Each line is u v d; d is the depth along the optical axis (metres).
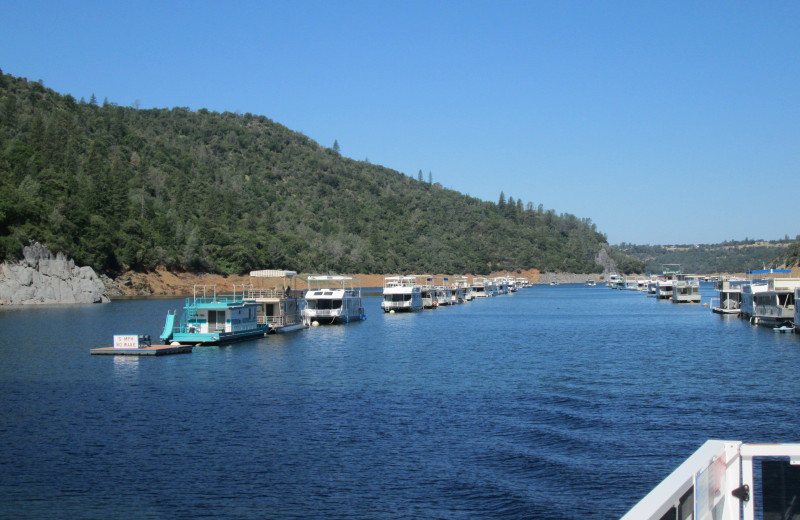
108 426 46.12
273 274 112.12
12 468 37.34
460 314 166.75
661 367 71.31
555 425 45.84
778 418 47.59
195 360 77.56
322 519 30.67
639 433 43.81
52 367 72.19
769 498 15.69
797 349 84.81
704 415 48.59
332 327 124.56
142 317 145.88
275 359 78.56
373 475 36.00
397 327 125.56
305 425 46.12
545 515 30.97
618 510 31.44
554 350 88.12
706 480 13.48
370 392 57.62
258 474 36.25
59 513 31.38
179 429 45.19
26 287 186.88
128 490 34.06
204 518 30.81
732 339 98.38
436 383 61.97
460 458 38.75
